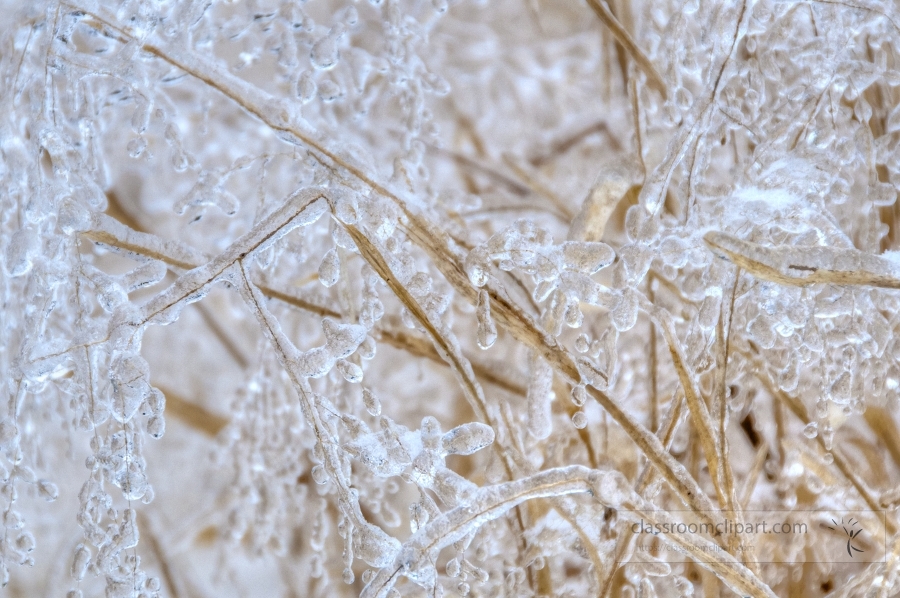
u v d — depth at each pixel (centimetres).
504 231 42
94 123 46
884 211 47
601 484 41
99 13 44
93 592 61
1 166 45
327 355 41
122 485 42
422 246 43
